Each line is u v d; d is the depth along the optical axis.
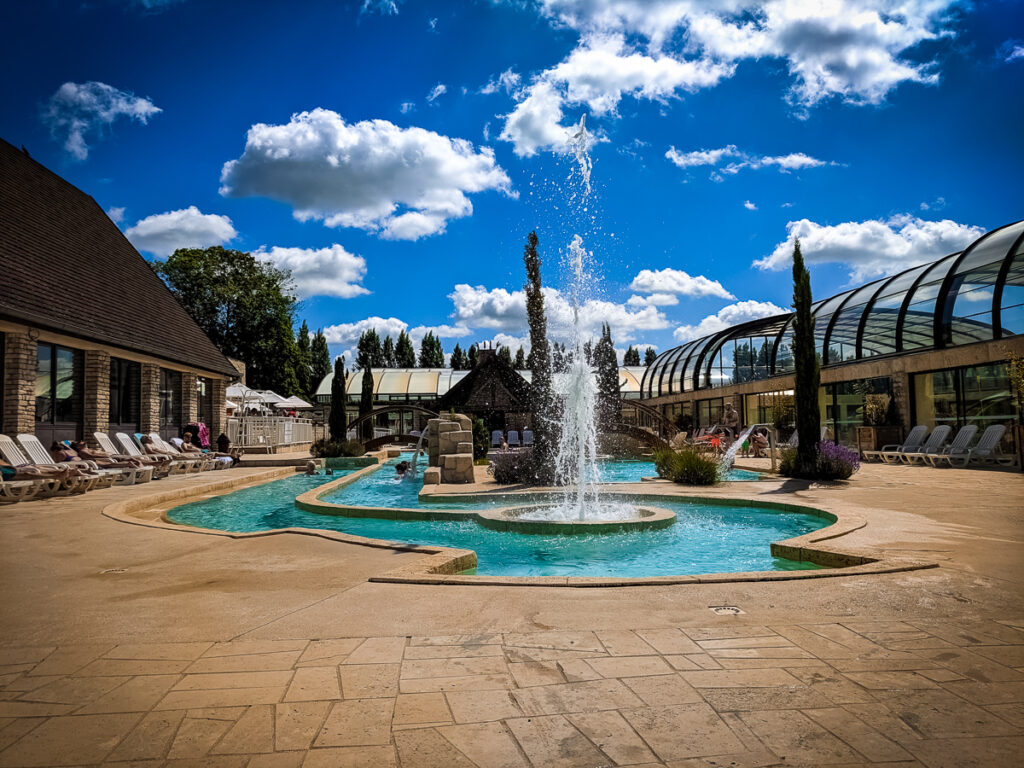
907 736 2.12
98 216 20.72
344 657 2.96
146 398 18.22
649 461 21.88
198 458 16.41
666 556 6.56
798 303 13.06
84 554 5.70
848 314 22.16
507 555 6.68
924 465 16.30
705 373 33.44
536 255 14.61
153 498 10.62
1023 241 15.55
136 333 17.23
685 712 2.33
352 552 5.71
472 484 12.97
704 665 2.81
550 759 2.00
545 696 2.50
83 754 2.06
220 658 2.97
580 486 9.02
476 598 4.04
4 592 4.30
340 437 24.84
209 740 2.15
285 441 27.55
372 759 2.01
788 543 5.85
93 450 13.41
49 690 2.60
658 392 40.50
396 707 2.40
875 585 4.28
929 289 18.30
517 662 2.88
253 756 2.04
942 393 17.59
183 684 2.65
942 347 17.70
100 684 2.66
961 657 2.89
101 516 8.35
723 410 31.67
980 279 16.56
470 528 8.33
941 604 3.80
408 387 49.72
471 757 2.02
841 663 2.82
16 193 15.89
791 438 21.59
